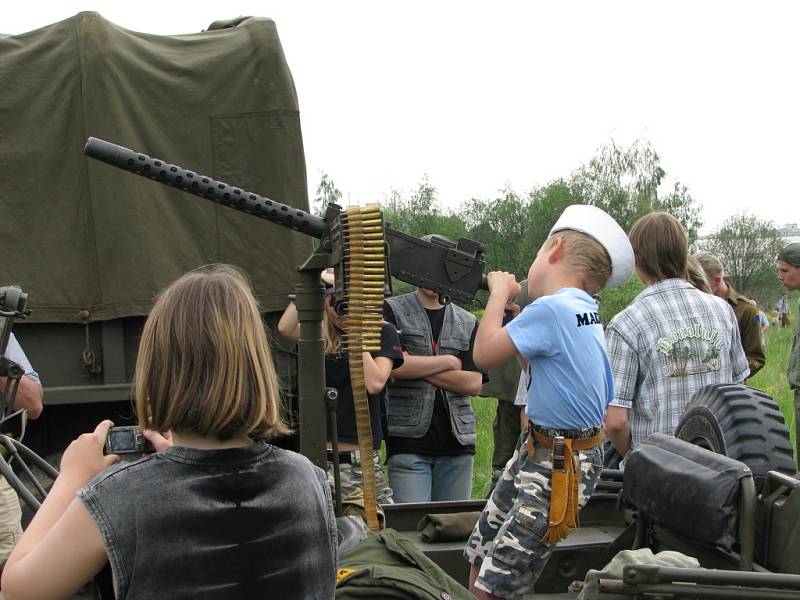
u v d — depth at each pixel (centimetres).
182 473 161
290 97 483
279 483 169
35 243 450
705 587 214
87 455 179
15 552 162
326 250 281
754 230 5675
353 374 273
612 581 215
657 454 291
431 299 503
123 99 459
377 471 408
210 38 480
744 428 298
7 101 449
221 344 162
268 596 161
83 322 453
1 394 309
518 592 276
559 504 269
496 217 3572
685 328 370
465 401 503
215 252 472
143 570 154
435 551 325
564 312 272
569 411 273
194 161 472
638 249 384
